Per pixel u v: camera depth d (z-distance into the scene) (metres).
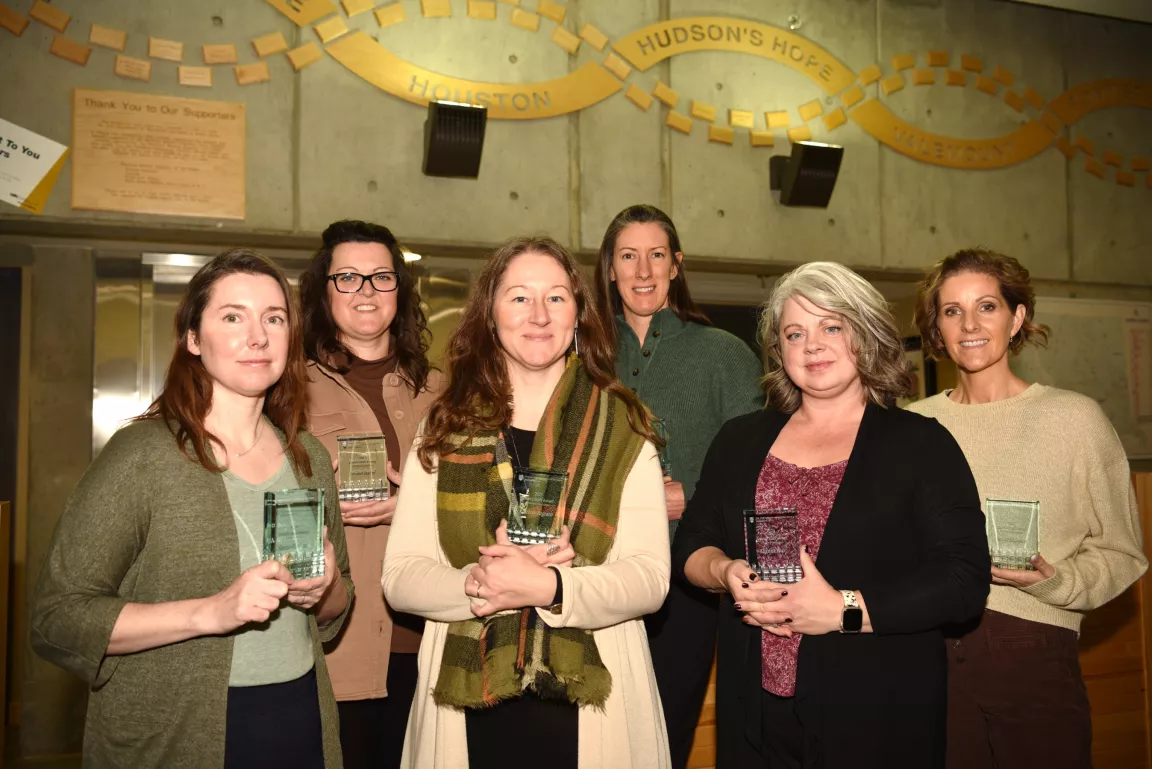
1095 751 2.53
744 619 1.46
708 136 4.34
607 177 4.18
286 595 1.28
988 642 1.77
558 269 1.56
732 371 2.23
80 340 3.74
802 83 4.50
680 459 2.20
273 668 1.34
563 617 1.34
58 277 3.73
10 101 3.41
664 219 2.34
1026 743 1.73
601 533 1.45
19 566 3.60
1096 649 2.56
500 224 4.02
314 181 3.77
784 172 4.39
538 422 1.57
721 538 1.64
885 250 4.62
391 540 1.52
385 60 3.85
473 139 3.84
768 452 1.61
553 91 4.09
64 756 3.51
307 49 3.76
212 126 3.64
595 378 1.60
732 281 4.88
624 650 1.46
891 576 1.42
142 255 3.80
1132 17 5.13
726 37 4.38
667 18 4.30
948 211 4.76
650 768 1.43
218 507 1.32
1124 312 5.15
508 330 1.53
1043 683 1.73
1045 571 1.68
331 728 1.44
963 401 2.04
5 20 3.40
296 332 1.50
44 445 3.67
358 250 2.16
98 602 1.22
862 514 1.44
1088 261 5.05
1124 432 5.08
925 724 1.39
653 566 1.44
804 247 4.48
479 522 1.47
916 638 1.42
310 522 1.33
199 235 3.70
